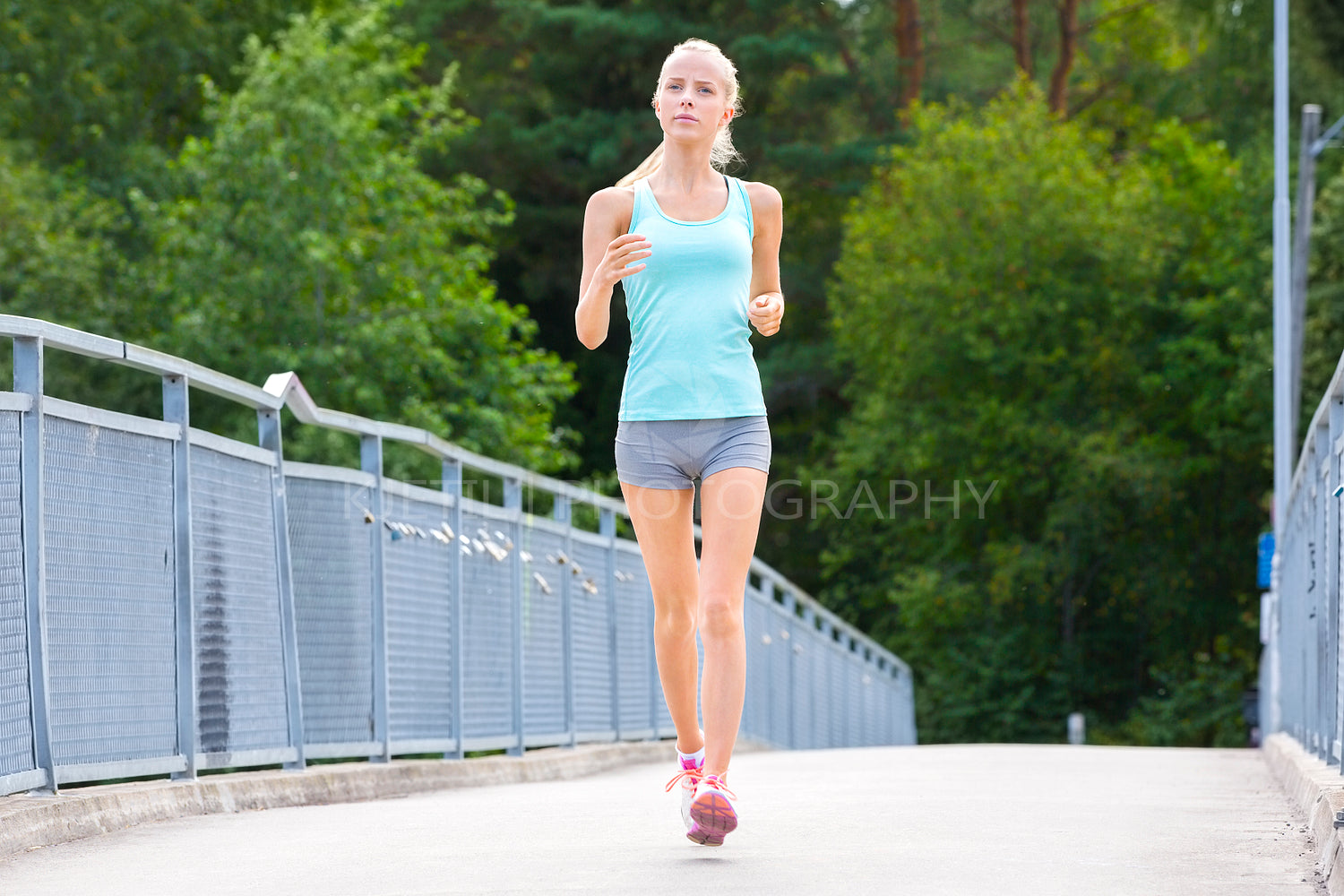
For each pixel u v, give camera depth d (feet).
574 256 196.95
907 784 44.75
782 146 190.19
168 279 124.06
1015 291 179.22
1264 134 178.40
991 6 214.90
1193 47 218.59
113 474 35.17
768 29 192.54
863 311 183.01
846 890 22.62
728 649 26.91
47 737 31.45
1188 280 182.70
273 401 42.70
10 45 149.07
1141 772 52.19
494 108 191.21
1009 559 175.32
